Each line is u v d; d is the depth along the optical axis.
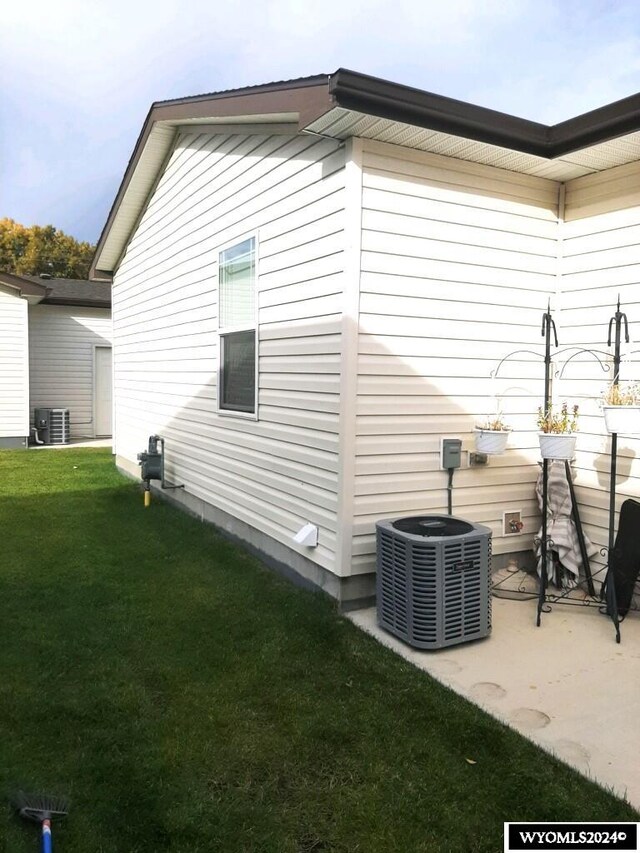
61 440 13.84
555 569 4.61
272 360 5.11
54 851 2.18
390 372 4.21
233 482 5.92
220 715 3.00
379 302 4.14
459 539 3.66
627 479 4.35
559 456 4.11
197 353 6.77
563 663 3.53
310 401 4.52
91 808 2.39
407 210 4.18
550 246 4.77
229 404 6.05
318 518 4.44
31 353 14.41
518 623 4.08
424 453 4.39
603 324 4.52
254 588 4.67
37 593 4.54
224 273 6.02
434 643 3.63
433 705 3.07
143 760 2.67
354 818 2.35
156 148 7.27
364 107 3.57
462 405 4.52
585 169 4.46
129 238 9.27
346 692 3.21
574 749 2.73
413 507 4.38
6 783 2.49
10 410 12.73
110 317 15.16
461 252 4.40
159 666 3.48
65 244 38.47
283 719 2.98
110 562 5.29
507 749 2.73
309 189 4.49
